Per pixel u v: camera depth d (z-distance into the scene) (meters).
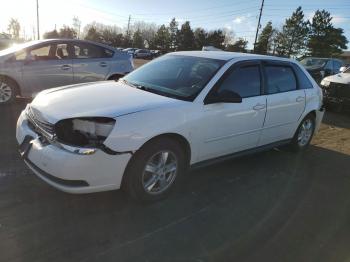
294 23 66.25
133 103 3.62
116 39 91.75
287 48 67.19
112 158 3.25
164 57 5.16
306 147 6.04
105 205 3.61
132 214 3.50
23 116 3.97
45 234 3.07
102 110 3.38
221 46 81.56
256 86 4.71
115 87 4.28
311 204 4.09
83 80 8.20
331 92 10.10
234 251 3.07
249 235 3.33
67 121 3.26
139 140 3.36
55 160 3.18
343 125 8.67
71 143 3.21
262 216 3.71
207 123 3.99
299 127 5.71
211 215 3.63
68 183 3.21
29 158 3.49
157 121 3.50
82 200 3.67
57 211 3.43
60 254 2.83
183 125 3.73
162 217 3.51
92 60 8.27
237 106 4.34
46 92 4.18
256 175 4.79
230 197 4.07
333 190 4.55
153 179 3.67
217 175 4.66
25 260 2.73
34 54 7.65
